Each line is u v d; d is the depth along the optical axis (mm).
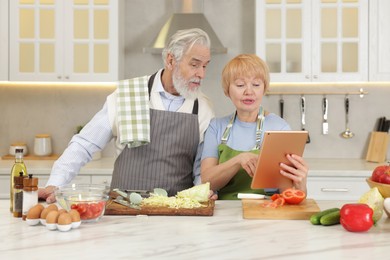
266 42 4328
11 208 2248
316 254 1663
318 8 4312
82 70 4379
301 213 2115
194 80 2703
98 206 2039
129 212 2168
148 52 4473
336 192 4039
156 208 2168
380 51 4301
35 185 2104
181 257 1631
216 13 4707
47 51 4383
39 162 4410
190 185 2883
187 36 2670
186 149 2812
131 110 2693
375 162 4477
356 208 1914
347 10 4316
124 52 4742
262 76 2477
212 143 2643
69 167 2746
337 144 4719
